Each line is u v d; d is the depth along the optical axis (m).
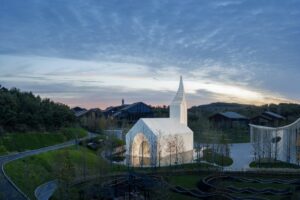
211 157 92.94
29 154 72.38
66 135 111.31
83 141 100.88
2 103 92.31
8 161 61.97
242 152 109.56
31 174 58.88
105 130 124.56
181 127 110.38
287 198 52.16
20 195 47.47
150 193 51.78
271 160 89.75
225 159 91.50
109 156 81.31
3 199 45.06
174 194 55.50
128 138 98.44
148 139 93.31
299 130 88.06
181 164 82.50
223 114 174.75
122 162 85.06
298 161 81.81
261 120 164.75
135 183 53.94
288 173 69.94
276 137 91.62
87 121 153.50
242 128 171.25
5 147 79.00
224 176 69.00
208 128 138.50
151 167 77.50
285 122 163.62
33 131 99.56
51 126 110.06
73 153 79.19
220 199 51.78
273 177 69.50
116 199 51.34
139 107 188.62
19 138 87.38
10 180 52.66
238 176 70.31
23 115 97.56
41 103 113.25
